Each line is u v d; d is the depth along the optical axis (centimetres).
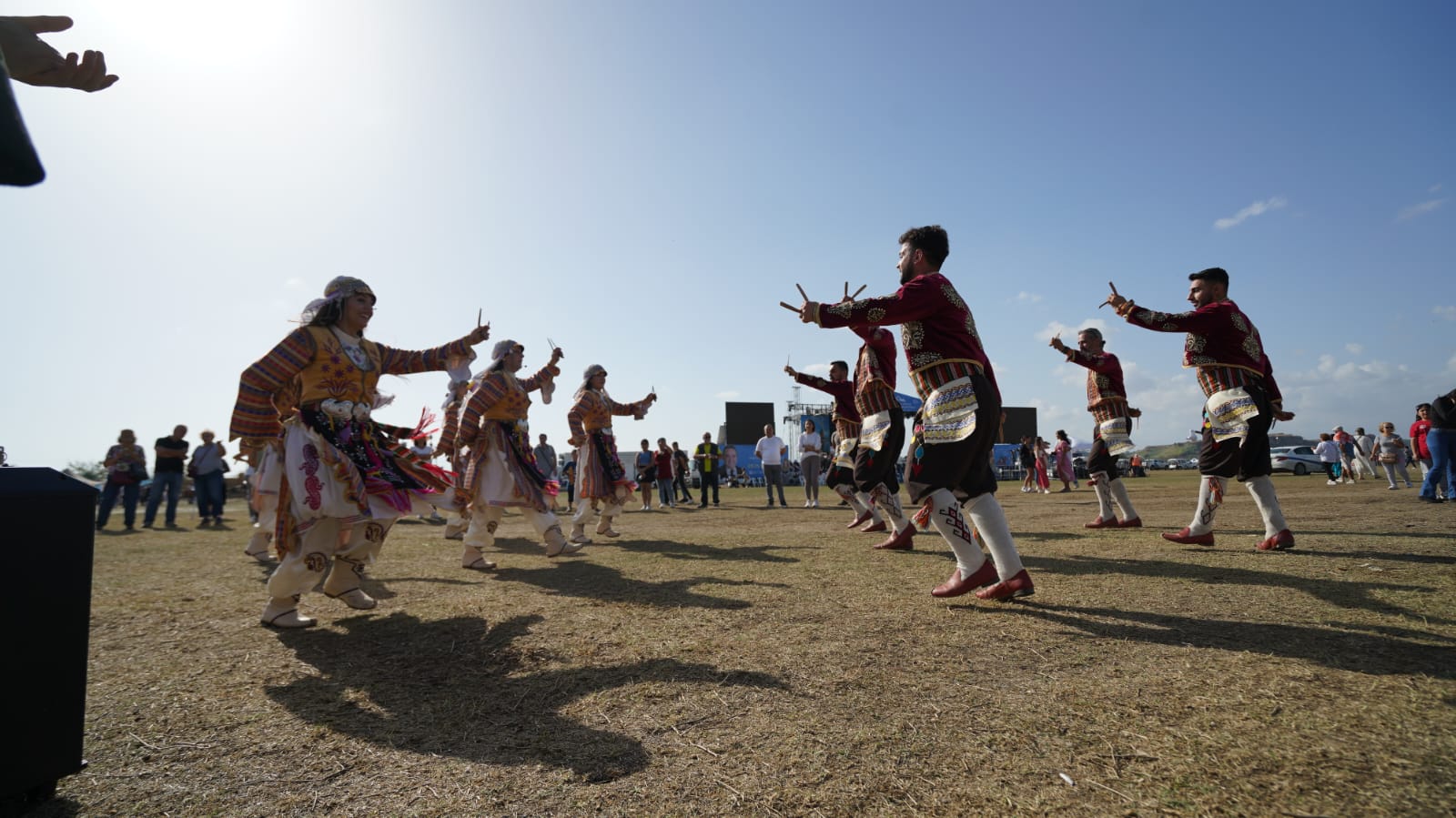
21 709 153
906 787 157
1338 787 149
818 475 1373
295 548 333
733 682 230
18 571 154
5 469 159
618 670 248
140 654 286
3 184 115
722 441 4038
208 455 1198
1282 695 203
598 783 164
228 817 153
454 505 509
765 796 155
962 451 326
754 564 489
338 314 343
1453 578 356
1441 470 886
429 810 154
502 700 223
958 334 338
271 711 218
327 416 338
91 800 161
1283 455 2848
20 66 157
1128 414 677
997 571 343
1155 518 768
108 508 1176
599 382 693
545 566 522
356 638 309
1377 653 239
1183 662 237
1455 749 165
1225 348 478
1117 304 477
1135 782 156
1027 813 144
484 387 522
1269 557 445
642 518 1112
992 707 203
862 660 251
